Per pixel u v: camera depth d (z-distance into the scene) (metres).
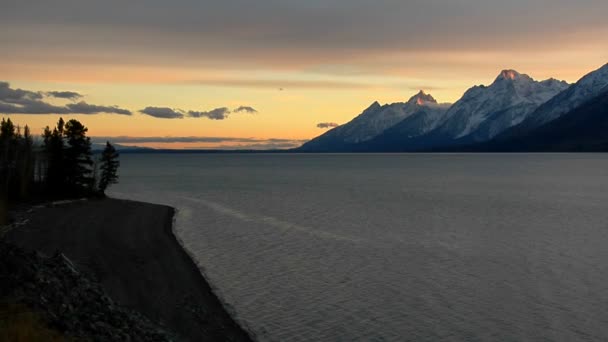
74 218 78.25
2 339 22.36
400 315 37.97
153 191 143.12
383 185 168.75
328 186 164.00
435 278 47.91
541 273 49.97
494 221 84.88
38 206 89.56
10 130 108.56
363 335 34.38
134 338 28.78
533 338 34.19
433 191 145.38
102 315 30.08
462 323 36.62
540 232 73.75
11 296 27.19
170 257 53.59
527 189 150.75
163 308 37.62
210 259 54.09
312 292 43.06
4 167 101.06
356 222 82.38
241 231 72.31
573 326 36.22
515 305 40.34
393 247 62.03
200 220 83.19
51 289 29.84
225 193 136.12
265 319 36.88
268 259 54.59
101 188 116.88
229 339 33.28
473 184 171.75
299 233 71.19
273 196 127.38
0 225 65.56
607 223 82.88
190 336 33.09
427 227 77.88
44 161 110.00
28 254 33.69
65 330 25.83
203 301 40.06
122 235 64.69
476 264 53.53
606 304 40.66
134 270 47.09
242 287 44.09
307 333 34.59
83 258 50.00
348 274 48.91
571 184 167.50
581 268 51.94
